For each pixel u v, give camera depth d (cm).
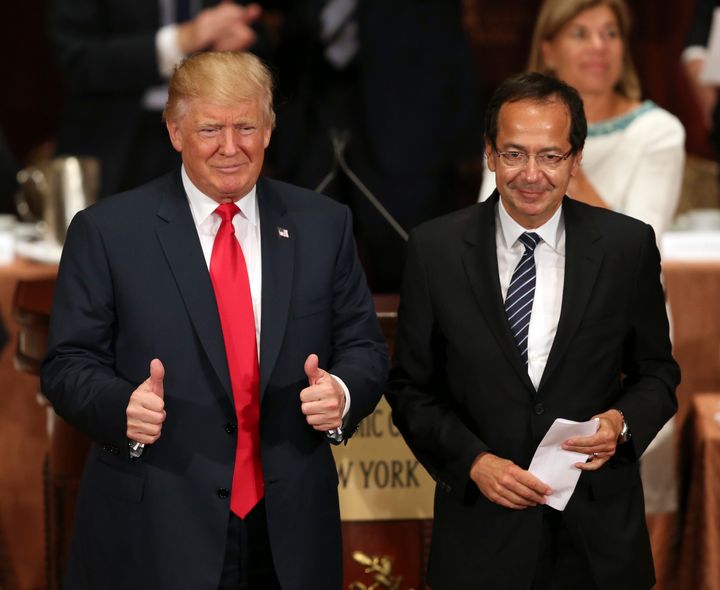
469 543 1017
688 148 2630
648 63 2611
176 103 953
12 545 1630
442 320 1020
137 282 977
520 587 1000
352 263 1036
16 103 2942
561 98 978
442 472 1020
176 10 1964
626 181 1378
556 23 1386
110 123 1961
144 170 1969
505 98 988
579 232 1023
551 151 966
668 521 1422
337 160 1319
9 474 1625
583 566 1023
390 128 1930
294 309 995
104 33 1983
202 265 986
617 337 1016
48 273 1644
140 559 979
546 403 1001
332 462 1036
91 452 1030
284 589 986
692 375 1691
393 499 1220
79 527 1011
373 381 1002
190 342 977
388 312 1230
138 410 920
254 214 1012
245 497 995
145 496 979
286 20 1952
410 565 1230
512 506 981
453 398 1031
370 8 1916
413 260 1040
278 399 988
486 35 2653
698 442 1328
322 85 1939
